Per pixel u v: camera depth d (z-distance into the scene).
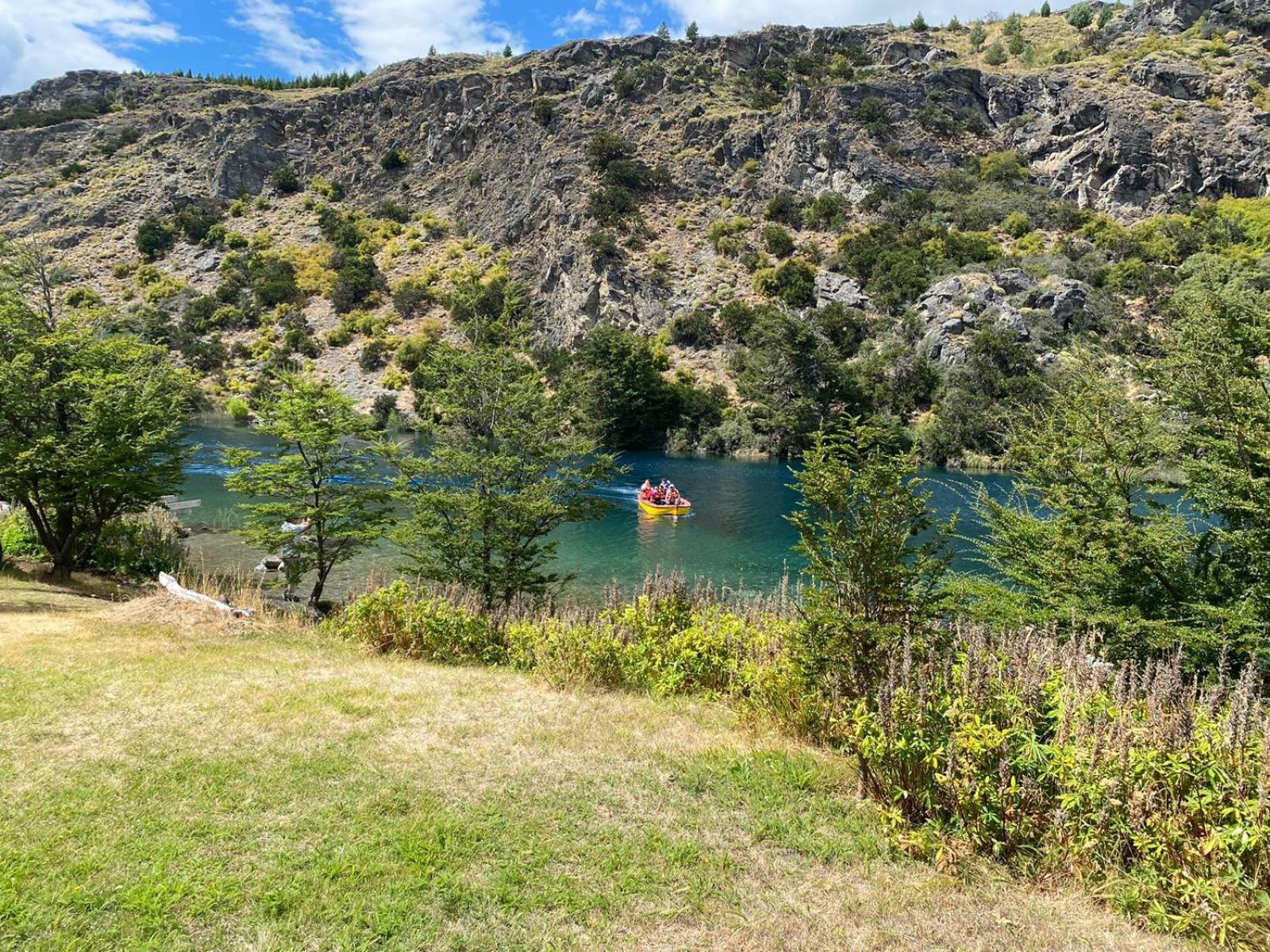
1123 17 103.88
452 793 5.31
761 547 24.89
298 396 15.01
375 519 15.26
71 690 7.18
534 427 14.10
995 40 108.44
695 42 103.69
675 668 8.48
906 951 3.71
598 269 70.88
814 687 6.53
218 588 15.04
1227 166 74.56
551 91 98.38
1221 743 4.29
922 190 76.44
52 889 3.90
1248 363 8.58
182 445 18.45
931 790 4.79
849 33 104.00
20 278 16.81
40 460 14.54
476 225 90.19
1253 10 92.31
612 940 3.74
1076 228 70.12
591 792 5.45
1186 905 3.93
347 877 4.16
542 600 14.47
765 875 4.41
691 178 83.25
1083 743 4.41
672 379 60.06
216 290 80.25
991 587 10.20
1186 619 8.38
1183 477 9.33
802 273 66.19
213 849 4.40
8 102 127.94
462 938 3.70
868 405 50.97
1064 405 11.40
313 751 5.96
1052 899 4.16
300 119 111.50
